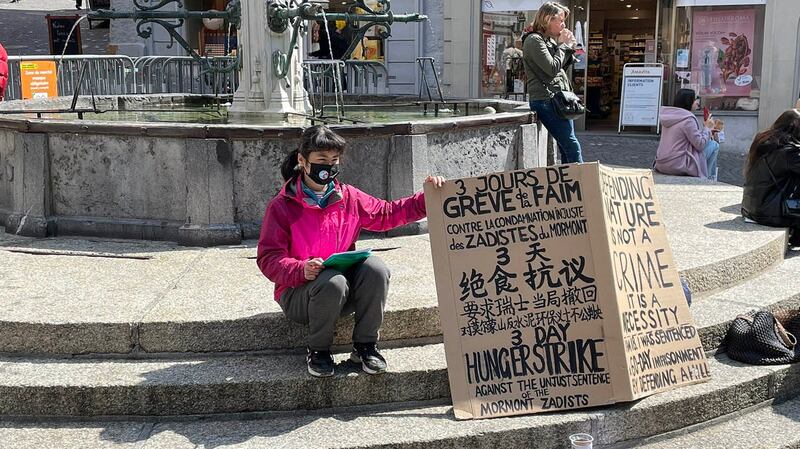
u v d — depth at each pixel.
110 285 4.93
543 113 7.19
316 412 4.12
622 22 18.88
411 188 6.04
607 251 4.21
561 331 4.20
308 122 8.03
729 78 16.11
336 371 4.15
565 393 4.14
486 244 4.26
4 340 4.34
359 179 6.02
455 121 6.27
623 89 16.39
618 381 4.14
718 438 4.23
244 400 4.05
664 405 4.18
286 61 8.17
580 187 4.25
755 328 4.80
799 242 6.93
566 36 7.23
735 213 7.33
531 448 3.95
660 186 8.90
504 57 17.19
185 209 5.88
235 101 8.49
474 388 4.12
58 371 4.17
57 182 6.12
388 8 8.07
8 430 3.96
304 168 4.08
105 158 6.00
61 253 5.61
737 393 4.47
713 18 16.00
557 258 4.24
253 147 5.82
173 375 4.12
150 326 4.31
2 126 6.21
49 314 4.41
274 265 4.00
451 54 17.27
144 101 10.20
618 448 4.10
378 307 4.07
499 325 4.20
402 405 4.19
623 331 4.18
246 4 8.21
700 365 4.48
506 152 6.82
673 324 4.48
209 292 4.78
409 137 6.02
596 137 16.41
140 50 17.84
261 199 5.90
